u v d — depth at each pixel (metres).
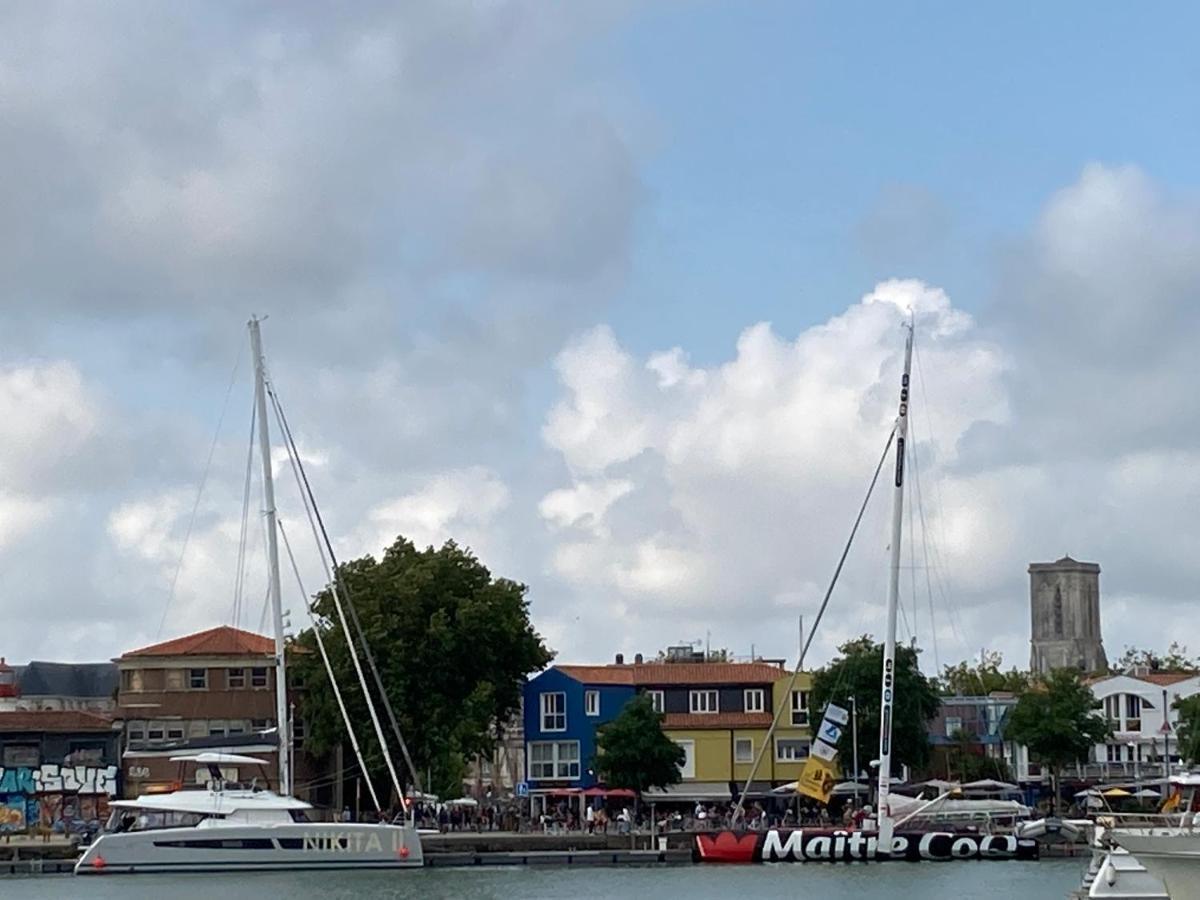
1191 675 159.00
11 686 145.38
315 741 122.75
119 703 128.12
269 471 103.75
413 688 123.12
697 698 139.50
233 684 127.31
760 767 137.25
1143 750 154.38
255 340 105.12
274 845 94.31
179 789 102.50
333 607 124.88
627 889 89.00
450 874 97.06
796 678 128.75
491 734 141.88
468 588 127.81
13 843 109.00
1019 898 82.38
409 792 121.12
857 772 127.12
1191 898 60.72
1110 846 69.06
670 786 134.88
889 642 105.06
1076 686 138.25
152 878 92.88
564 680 139.25
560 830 115.69
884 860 102.50
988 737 148.88
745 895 85.38
